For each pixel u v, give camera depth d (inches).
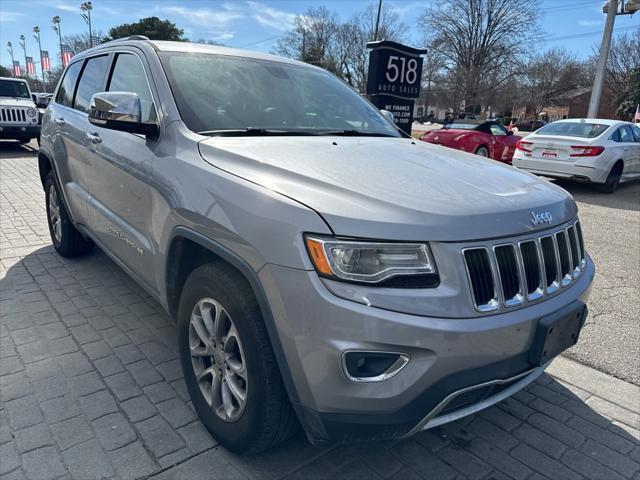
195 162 93.7
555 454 98.1
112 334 134.6
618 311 165.9
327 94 137.6
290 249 71.5
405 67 377.4
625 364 131.8
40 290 161.0
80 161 148.6
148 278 113.8
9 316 142.6
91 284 167.0
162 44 125.1
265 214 75.9
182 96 108.8
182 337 98.2
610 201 368.5
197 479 86.8
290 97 126.9
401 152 104.7
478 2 1899.6
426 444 99.5
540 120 2217.0
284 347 73.7
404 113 389.1
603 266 212.7
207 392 95.1
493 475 92.0
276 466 91.1
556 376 125.8
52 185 181.2
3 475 85.2
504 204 81.4
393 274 69.6
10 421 98.6
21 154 522.6
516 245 78.4
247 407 82.4
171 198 94.9
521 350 78.6
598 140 382.0
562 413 111.0
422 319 68.8
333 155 94.7
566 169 388.8
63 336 132.6
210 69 120.7
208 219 84.4
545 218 85.0
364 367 70.4
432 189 81.5
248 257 76.7
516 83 2059.5
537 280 82.3
